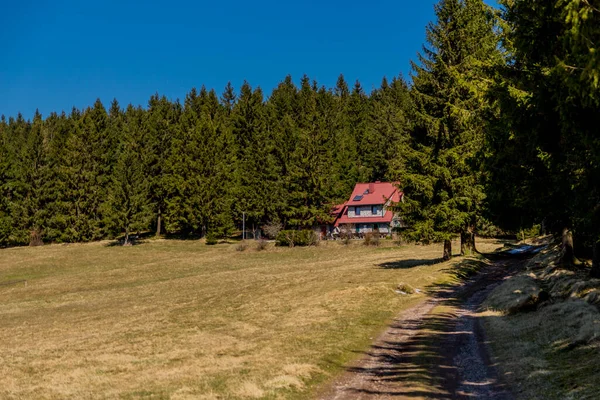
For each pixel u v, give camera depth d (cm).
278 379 1258
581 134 1239
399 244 6419
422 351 1535
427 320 2042
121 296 3822
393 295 2672
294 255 6041
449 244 4031
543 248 4381
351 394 1168
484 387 1159
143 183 7656
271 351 1616
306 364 1404
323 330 1927
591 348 1268
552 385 1088
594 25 970
